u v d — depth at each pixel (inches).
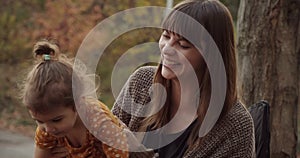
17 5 340.8
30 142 280.4
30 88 73.7
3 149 264.4
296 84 133.5
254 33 132.5
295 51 132.5
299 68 134.7
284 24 130.6
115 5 295.6
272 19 130.6
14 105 327.0
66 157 82.0
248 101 133.0
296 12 131.5
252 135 90.3
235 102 90.7
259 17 131.7
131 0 287.7
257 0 131.9
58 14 302.0
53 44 81.7
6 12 340.2
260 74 132.1
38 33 317.4
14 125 305.6
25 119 310.5
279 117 131.8
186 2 89.8
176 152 92.3
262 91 131.9
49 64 75.3
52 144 80.9
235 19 301.3
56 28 301.1
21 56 335.6
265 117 103.3
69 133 77.7
